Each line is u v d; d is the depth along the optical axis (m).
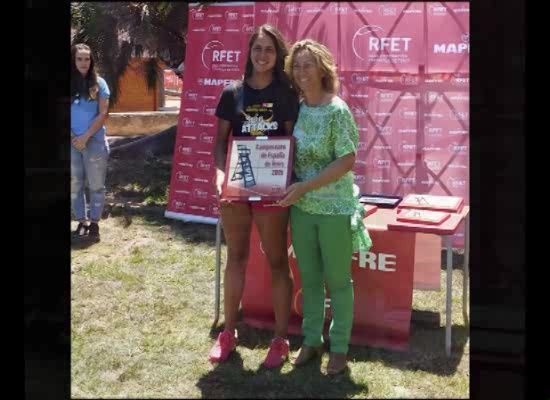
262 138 2.68
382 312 3.07
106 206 5.52
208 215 5.15
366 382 2.75
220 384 2.77
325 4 4.87
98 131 4.62
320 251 2.75
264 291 3.30
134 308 3.59
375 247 3.04
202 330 3.35
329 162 2.63
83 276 4.03
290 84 2.68
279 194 2.63
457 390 2.68
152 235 4.90
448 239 2.87
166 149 6.97
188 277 4.11
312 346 2.91
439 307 3.57
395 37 4.75
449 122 4.70
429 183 4.75
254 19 4.95
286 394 2.67
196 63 5.12
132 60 6.19
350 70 4.86
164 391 2.68
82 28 5.64
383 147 4.82
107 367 2.92
